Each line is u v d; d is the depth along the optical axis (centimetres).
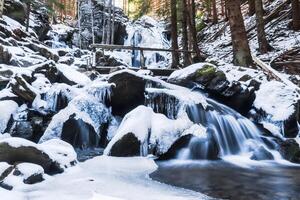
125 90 952
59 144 667
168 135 764
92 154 772
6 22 2023
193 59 1861
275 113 925
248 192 509
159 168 659
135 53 2759
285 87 989
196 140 773
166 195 471
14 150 533
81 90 1016
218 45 2492
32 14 2861
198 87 1044
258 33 1831
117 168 634
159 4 4281
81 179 533
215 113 897
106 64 1711
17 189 465
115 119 930
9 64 1272
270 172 646
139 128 754
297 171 652
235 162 733
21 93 961
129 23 4000
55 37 3030
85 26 3575
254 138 870
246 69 1241
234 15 1370
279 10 2398
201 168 671
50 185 493
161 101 891
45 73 1155
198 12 3856
